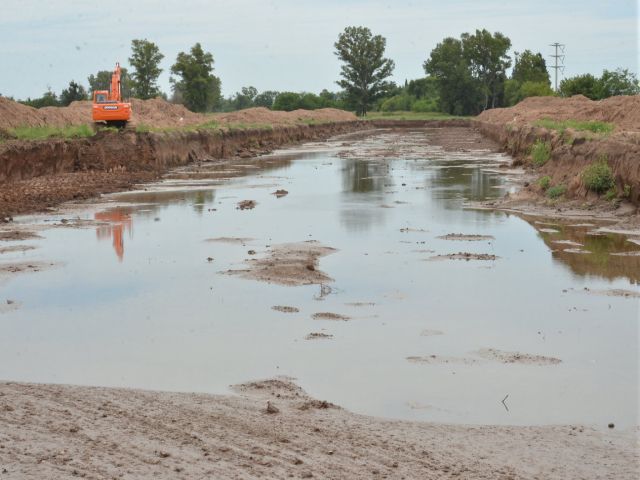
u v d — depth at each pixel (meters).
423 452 8.56
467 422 9.52
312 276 17.00
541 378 11.05
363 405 10.12
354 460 8.32
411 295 15.51
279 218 24.97
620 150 25.77
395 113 140.88
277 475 7.94
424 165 45.12
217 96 109.12
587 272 17.27
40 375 11.31
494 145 63.66
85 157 40.38
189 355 12.16
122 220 24.78
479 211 26.03
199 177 39.12
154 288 16.25
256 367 11.59
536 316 14.05
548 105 80.25
